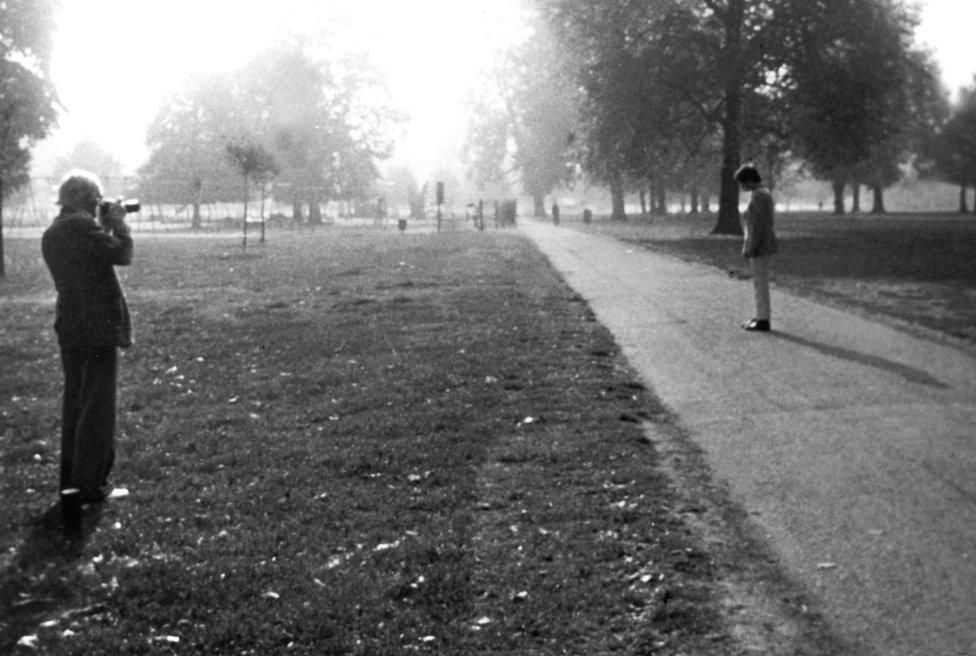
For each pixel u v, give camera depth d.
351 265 30.05
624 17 44.62
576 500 6.95
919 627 4.89
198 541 6.42
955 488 6.97
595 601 5.30
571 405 9.88
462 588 5.52
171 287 24.03
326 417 9.82
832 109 44.06
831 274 22.97
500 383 11.05
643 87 44.06
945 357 11.83
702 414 9.37
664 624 5.03
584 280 22.48
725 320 15.26
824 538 6.11
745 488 7.13
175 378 12.09
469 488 7.31
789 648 4.74
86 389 7.45
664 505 6.81
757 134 47.56
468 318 16.67
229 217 75.44
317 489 7.45
